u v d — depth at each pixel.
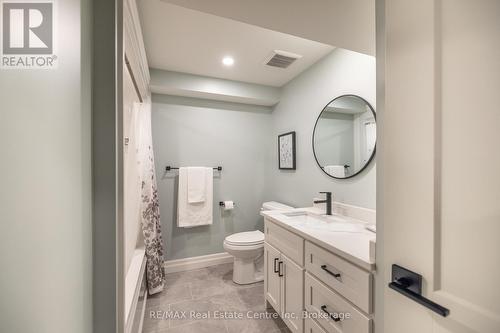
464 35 0.52
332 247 1.14
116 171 0.71
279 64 2.22
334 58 1.96
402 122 0.65
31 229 0.46
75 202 0.59
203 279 2.40
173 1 0.98
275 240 1.74
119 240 0.77
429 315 0.59
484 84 0.49
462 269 0.53
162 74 2.32
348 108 1.81
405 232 0.65
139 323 1.56
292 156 2.52
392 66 0.68
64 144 0.55
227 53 2.03
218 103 2.78
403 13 0.64
